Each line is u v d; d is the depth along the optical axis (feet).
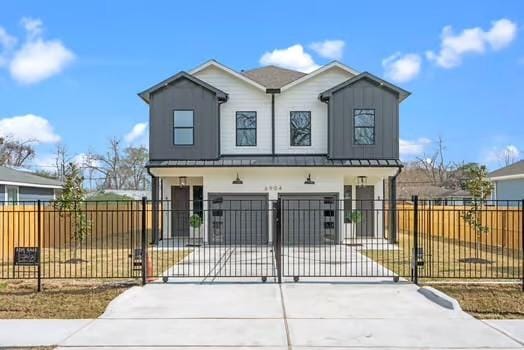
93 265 46.62
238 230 67.92
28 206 66.95
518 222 56.03
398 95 68.13
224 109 70.85
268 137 70.79
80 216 53.01
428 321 25.53
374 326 24.61
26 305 29.40
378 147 67.62
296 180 67.92
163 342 22.22
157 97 67.97
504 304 29.37
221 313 27.09
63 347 21.65
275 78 79.00
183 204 75.66
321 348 21.31
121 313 27.17
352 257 51.78
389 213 69.00
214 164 66.49
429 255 47.11
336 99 67.82
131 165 175.83
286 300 30.04
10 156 167.43
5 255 56.29
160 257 53.16
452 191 147.43
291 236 67.21
